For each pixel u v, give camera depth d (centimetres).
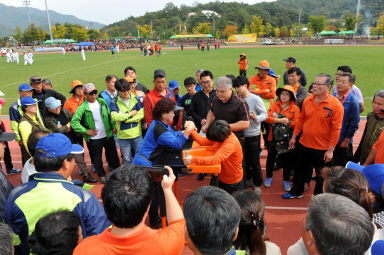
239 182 362
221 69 2242
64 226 161
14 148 741
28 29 11144
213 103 421
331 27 13875
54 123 505
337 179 196
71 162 212
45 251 159
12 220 195
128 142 506
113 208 140
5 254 138
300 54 3597
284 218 406
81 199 202
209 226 131
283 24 16950
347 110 432
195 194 146
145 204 146
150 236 149
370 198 199
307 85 1448
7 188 246
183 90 1422
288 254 172
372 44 6519
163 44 9100
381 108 376
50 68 2692
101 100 501
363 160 420
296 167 437
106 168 609
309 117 395
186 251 330
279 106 474
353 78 421
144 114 502
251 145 453
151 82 1720
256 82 679
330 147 381
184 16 18850
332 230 121
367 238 122
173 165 328
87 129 499
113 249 143
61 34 12550
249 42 8975
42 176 200
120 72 2236
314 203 140
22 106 436
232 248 147
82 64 3022
